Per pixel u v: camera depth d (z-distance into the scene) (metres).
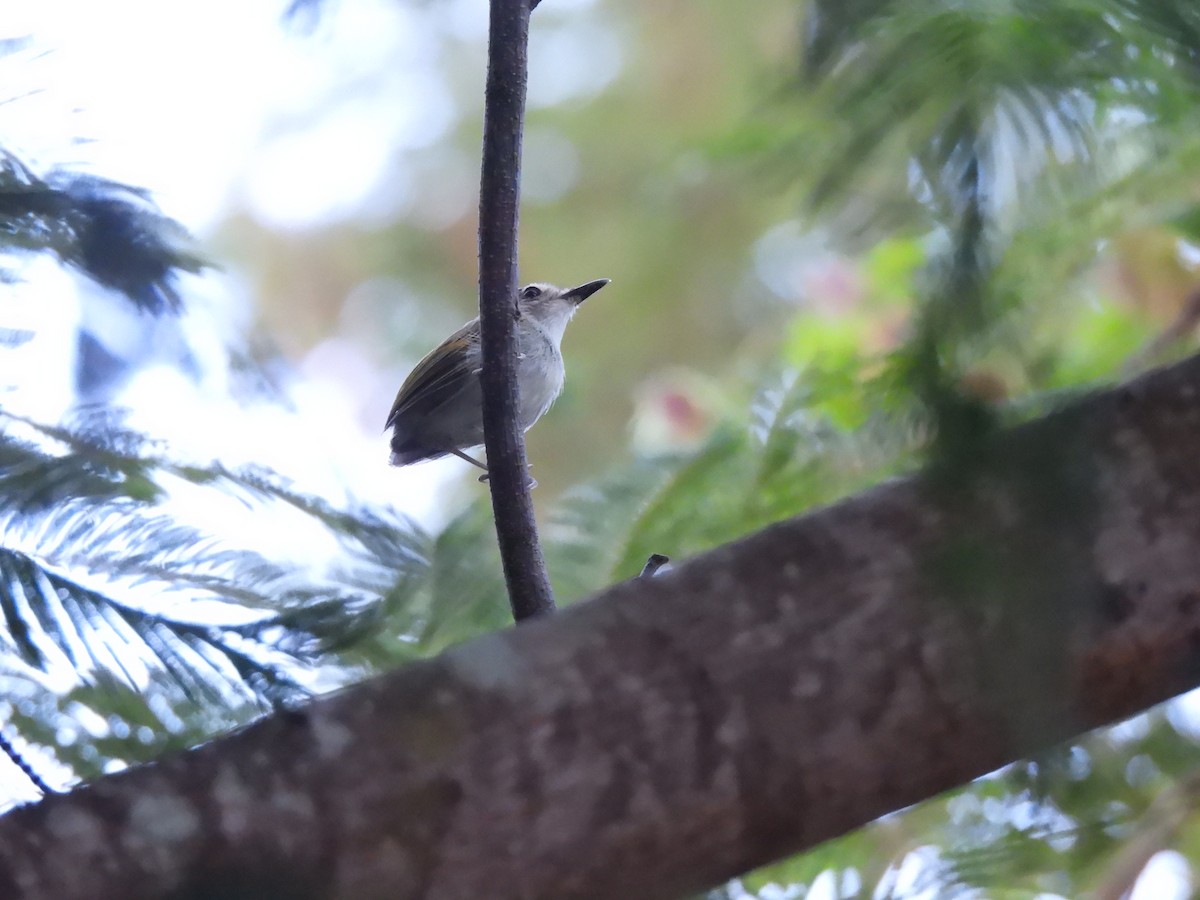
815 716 3.68
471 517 6.36
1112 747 6.36
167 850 3.34
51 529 4.44
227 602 4.53
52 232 4.25
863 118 4.37
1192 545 3.69
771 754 3.67
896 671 3.68
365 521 4.77
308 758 3.50
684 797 3.63
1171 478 3.72
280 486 4.69
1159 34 4.39
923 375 3.74
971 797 6.43
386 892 3.45
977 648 3.63
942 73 4.31
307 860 3.41
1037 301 5.90
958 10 4.34
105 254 4.29
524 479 6.11
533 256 16.97
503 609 6.10
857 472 6.77
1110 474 3.71
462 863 3.51
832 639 3.70
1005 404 3.91
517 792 3.55
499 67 6.26
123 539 4.50
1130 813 6.24
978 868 5.93
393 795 3.49
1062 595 3.56
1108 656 3.68
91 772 4.61
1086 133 4.41
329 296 17.94
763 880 6.22
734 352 15.20
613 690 3.66
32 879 3.27
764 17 12.67
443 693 3.61
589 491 7.14
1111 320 8.27
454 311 17.75
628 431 10.48
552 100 17.59
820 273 9.17
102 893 3.29
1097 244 6.43
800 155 5.03
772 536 3.85
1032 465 3.55
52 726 4.68
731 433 7.28
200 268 4.45
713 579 3.80
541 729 3.60
